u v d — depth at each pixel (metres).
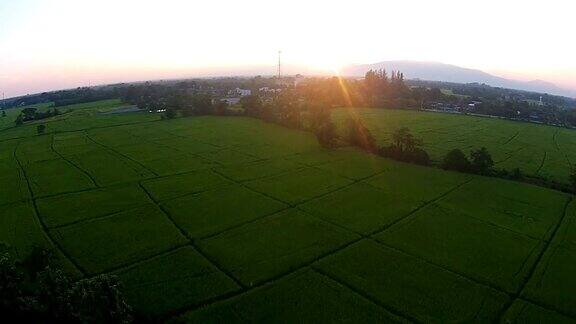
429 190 69.62
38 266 38.34
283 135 114.19
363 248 47.81
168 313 35.22
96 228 51.88
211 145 101.12
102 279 32.09
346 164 85.25
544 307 38.00
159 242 48.09
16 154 94.38
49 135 116.06
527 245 50.00
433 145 106.38
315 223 54.44
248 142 104.75
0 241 48.19
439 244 49.44
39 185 69.81
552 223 57.03
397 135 90.44
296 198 63.88
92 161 86.19
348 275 41.91
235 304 36.59
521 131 132.25
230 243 48.28
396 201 63.62
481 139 116.44
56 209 58.38
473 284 41.00
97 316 30.94
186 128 123.62
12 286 31.81
